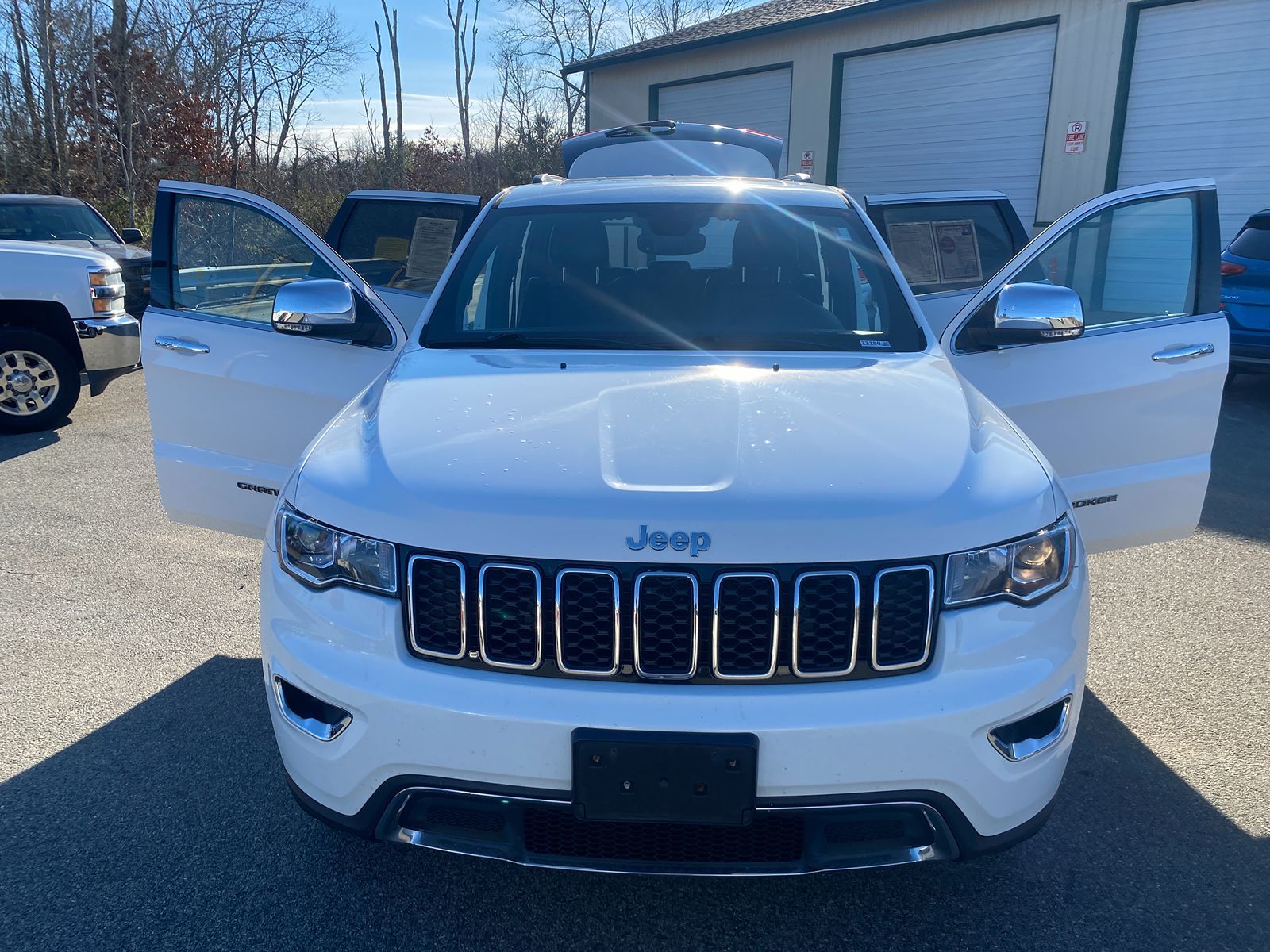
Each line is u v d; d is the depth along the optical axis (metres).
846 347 2.98
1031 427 3.29
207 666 3.78
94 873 2.57
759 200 3.47
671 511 2.05
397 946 2.33
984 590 2.10
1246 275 8.39
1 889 2.49
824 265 3.30
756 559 2.00
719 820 2.00
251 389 3.53
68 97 18.92
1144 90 12.05
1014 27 13.16
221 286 3.57
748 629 2.03
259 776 3.02
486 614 2.06
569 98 30.62
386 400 2.60
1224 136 11.47
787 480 2.13
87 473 6.40
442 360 2.89
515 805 2.05
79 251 7.69
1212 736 3.29
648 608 2.02
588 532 2.03
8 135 18.28
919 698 2.02
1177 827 2.79
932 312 4.20
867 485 2.13
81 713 3.40
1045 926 2.40
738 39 16.50
